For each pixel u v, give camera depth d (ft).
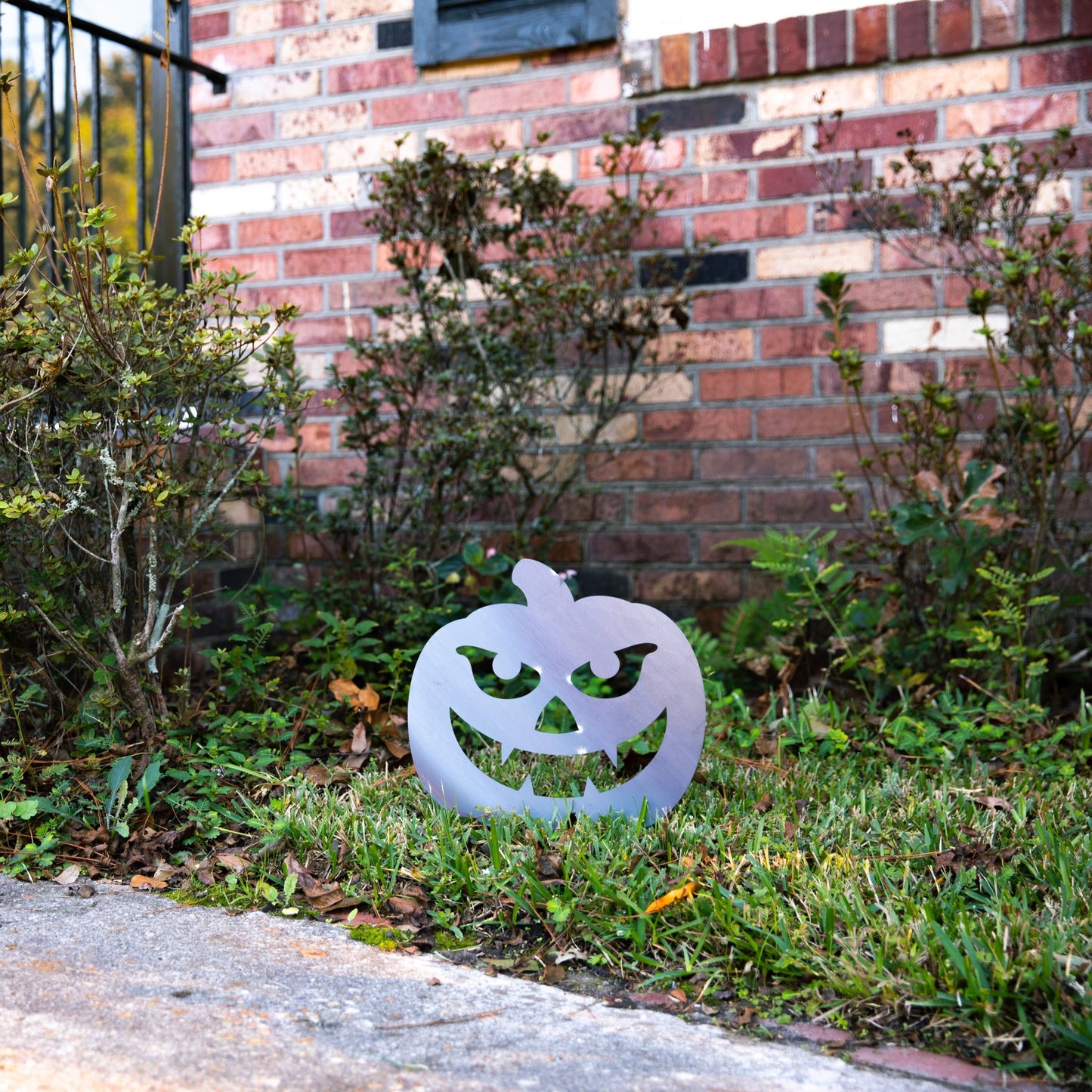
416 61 13.11
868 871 6.15
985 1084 4.48
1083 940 5.32
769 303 12.13
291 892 6.36
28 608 8.49
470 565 10.90
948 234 10.94
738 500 12.30
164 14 14.32
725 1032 4.94
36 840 7.23
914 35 11.54
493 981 5.47
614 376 12.62
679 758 7.36
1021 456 10.24
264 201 13.89
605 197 12.61
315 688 9.91
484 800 7.44
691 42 12.19
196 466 8.86
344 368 13.61
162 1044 4.66
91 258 8.82
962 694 10.13
